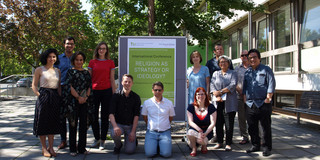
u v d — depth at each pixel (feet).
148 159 13.97
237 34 45.03
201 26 25.63
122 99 15.19
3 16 44.11
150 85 18.01
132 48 17.98
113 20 26.58
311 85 24.35
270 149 14.69
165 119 15.03
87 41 58.80
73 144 14.43
